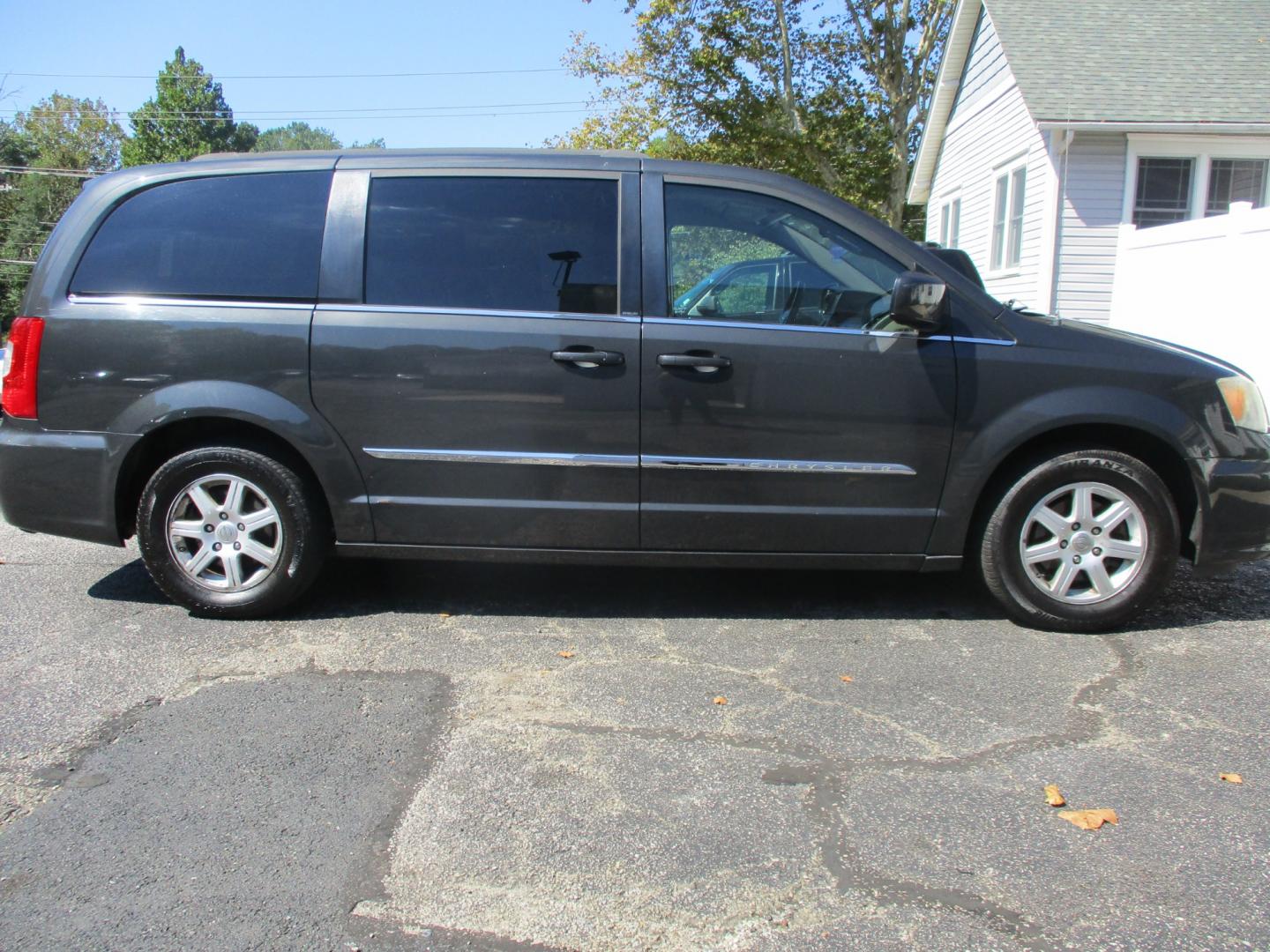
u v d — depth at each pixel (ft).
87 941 6.89
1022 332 12.66
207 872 7.70
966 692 11.18
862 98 75.56
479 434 12.57
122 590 14.76
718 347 12.34
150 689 11.10
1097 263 40.29
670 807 8.70
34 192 166.20
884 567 12.98
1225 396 12.73
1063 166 39.68
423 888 7.54
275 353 12.56
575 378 12.39
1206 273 29.09
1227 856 7.97
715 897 7.44
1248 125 37.42
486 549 13.03
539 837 8.22
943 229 57.62
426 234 12.75
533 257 12.64
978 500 13.03
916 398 12.42
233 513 13.16
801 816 8.55
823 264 12.72
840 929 7.07
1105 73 40.75
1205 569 13.00
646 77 77.46
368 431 12.65
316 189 12.91
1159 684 11.43
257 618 13.48
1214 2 45.83
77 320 12.73
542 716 10.50
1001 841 8.18
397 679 11.45
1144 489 12.64
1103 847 8.09
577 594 14.67
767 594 14.71
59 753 9.60
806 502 12.66
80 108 215.10
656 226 12.62
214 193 12.98
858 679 11.55
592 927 7.10
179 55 213.46
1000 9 46.14
